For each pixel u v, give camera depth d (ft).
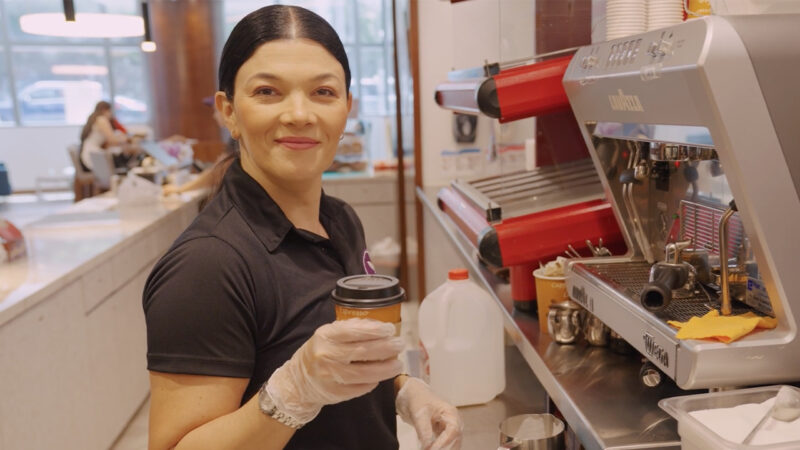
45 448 8.34
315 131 3.38
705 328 3.44
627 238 5.26
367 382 2.80
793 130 3.09
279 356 3.41
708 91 3.04
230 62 3.42
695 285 4.22
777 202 3.16
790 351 3.31
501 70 6.01
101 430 10.15
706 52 3.01
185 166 20.35
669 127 3.67
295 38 3.31
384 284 3.18
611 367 5.03
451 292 5.69
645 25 4.92
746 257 3.84
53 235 11.90
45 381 8.40
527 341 5.74
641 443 3.80
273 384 2.92
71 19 15.62
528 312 6.63
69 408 9.05
